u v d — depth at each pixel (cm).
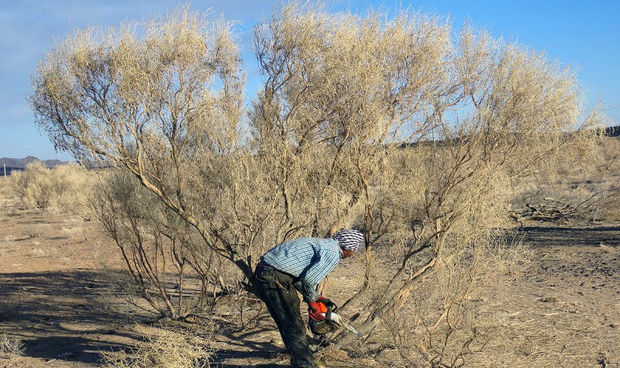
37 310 901
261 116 690
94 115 590
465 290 585
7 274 1280
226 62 627
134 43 582
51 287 1098
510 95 628
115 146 590
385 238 724
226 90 710
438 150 620
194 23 600
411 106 623
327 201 664
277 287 511
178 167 618
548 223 1727
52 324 804
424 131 629
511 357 593
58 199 3173
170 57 585
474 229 577
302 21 652
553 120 676
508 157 656
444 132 618
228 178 691
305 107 650
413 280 604
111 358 604
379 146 607
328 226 689
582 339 649
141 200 809
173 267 1243
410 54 614
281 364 593
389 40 615
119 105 580
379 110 590
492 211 584
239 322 768
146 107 586
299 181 657
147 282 1083
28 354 657
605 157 2095
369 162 611
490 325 702
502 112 620
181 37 584
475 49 635
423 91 616
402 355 565
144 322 808
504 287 915
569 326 703
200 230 607
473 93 635
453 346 628
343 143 615
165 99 596
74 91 588
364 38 613
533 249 1258
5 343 679
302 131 657
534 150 691
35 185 3259
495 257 605
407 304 676
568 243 1370
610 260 1144
